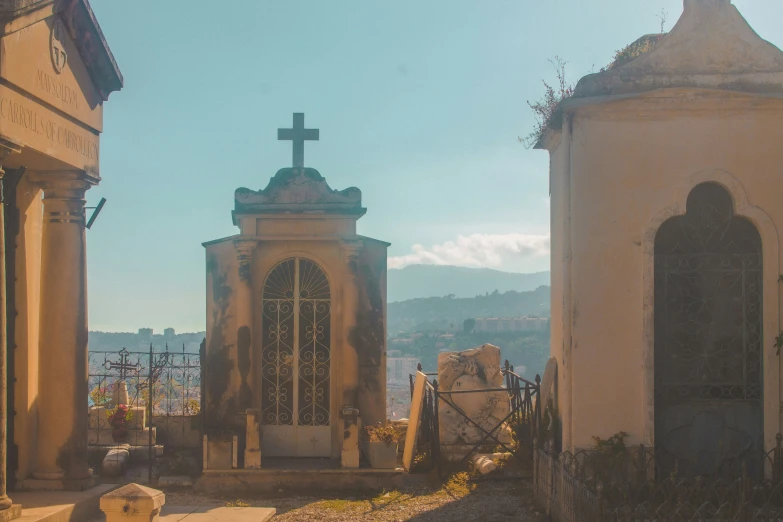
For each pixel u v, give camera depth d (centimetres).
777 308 1087
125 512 721
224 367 1302
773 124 1107
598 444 1084
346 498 1185
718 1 1121
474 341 8206
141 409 1415
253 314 1315
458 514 1077
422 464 1349
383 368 1316
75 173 1012
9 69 827
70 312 1013
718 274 1119
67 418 1006
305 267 1342
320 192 1318
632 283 1102
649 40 1248
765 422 1085
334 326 1327
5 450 823
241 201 1313
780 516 920
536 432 1233
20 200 1009
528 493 1176
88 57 1009
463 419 1446
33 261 1036
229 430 1268
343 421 1232
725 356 1116
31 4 843
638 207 1107
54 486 996
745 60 1114
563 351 1123
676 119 1110
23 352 1006
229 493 1202
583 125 1112
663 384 1116
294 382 1330
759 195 1102
